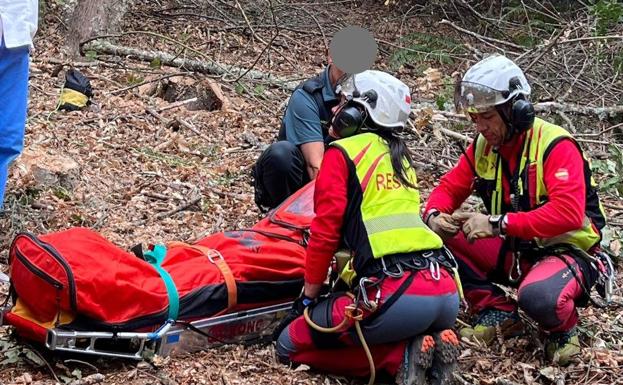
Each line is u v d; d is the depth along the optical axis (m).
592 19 9.25
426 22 12.69
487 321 3.91
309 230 3.73
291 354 3.56
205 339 3.58
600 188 6.18
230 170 6.20
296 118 4.72
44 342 3.25
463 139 6.71
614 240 5.04
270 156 4.65
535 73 8.68
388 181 3.39
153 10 11.34
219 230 5.13
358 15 12.91
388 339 3.37
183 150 6.52
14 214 4.78
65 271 3.15
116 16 9.62
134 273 3.36
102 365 3.41
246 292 3.62
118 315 3.31
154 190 5.66
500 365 3.72
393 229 3.33
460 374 3.52
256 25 10.99
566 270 3.65
